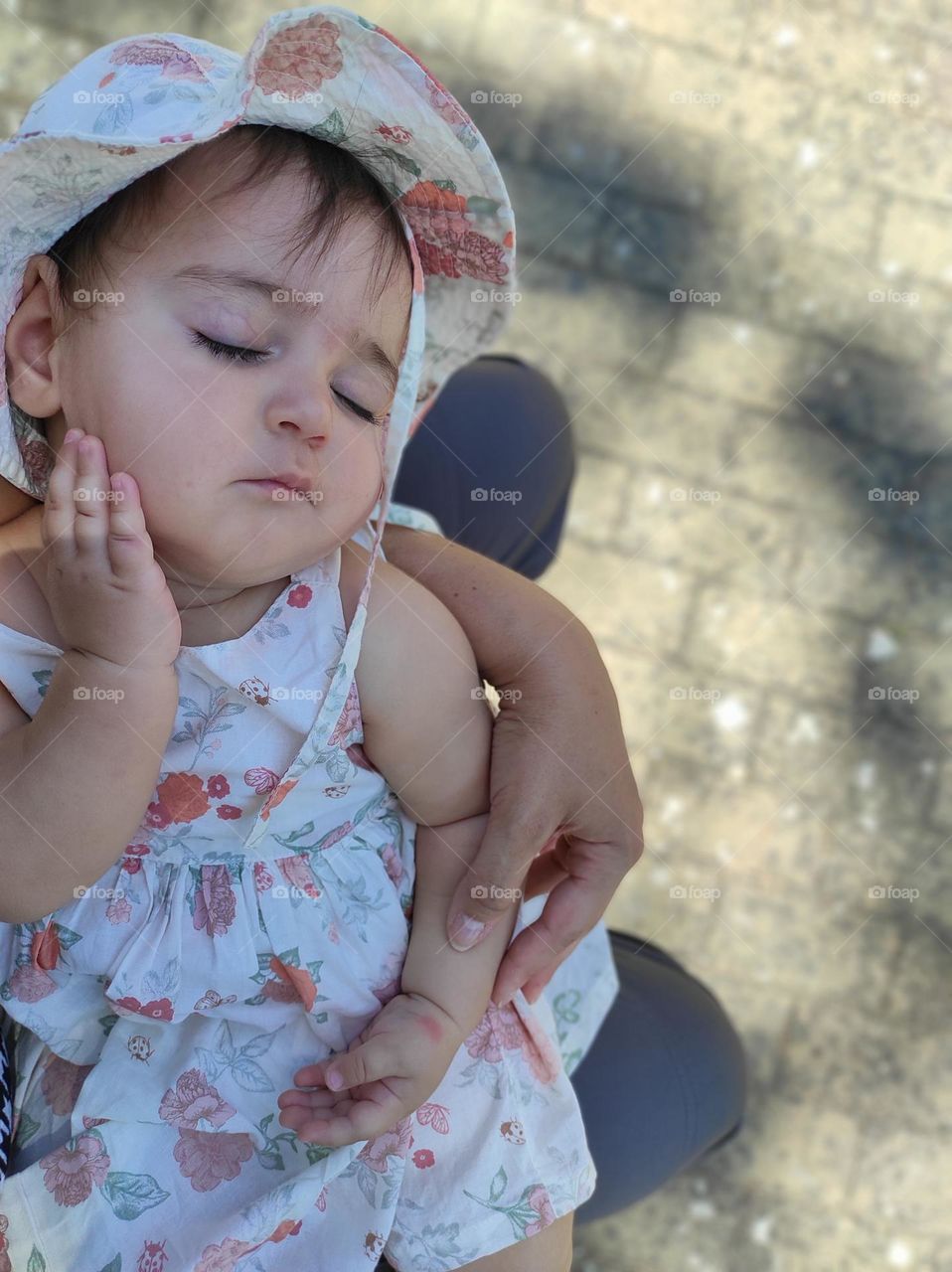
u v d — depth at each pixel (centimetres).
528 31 263
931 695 229
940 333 256
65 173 83
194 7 251
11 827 82
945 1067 205
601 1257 189
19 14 245
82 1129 93
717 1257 190
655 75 266
